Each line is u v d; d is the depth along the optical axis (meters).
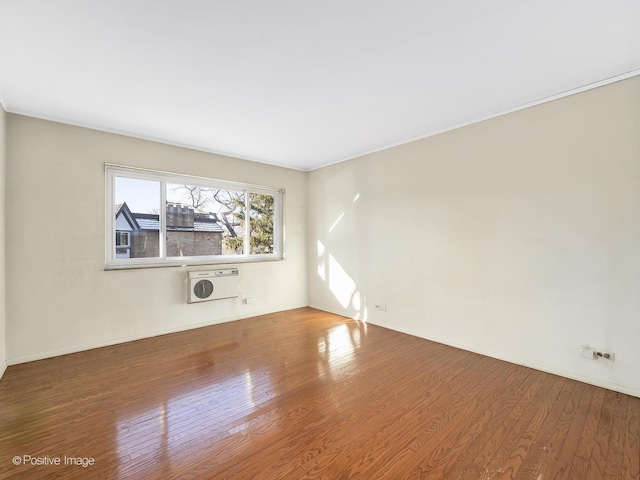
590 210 2.48
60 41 1.89
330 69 2.24
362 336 3.72
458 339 3.33
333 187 4.81
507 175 2.94
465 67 2.22
